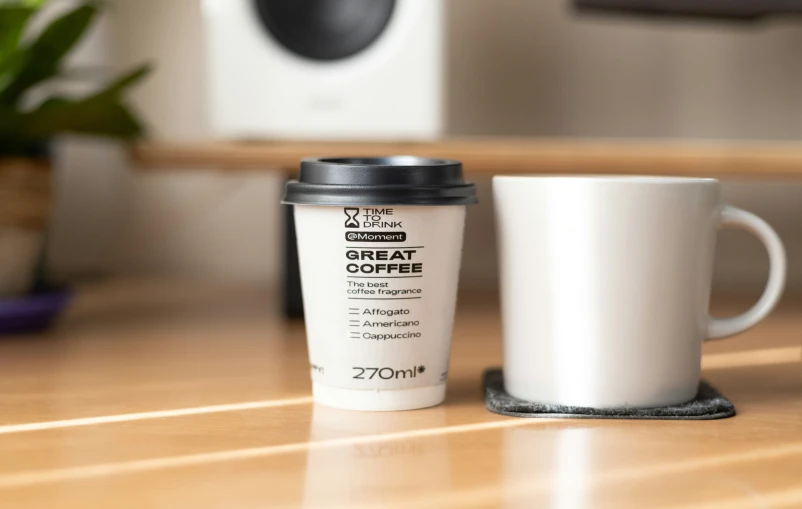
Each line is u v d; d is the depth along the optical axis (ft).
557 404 1.93
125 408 2.02
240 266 4.03
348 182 1.88
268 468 1.70
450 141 2.94
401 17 2.93
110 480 1.66
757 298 3.30
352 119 2.96
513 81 3.79
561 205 1.88
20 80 2.69
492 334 2.74
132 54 3.99
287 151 2.75
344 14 2.95
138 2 3.97
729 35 3.67
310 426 1.89
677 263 1.89
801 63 3.62
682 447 1.78
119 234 4.05
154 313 3.05
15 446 1.81
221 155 2.77
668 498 1.60
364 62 2.95
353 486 1.63
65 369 2.33
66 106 2.62
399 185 1.87
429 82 2.94
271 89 2.96
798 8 3.02
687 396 1.95
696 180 1.89
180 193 4.03
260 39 2.96
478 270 3.77
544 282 1.91
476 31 3.78
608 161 2.68
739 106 3.69
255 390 2.14
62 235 4.04
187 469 1.70
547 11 3.75
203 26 3.94
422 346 1.95
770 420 1.92
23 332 2.74
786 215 3.67
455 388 2.14
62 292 2.81
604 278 1.88
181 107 3.98
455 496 1.60
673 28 3.70
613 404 1.91
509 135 3.80
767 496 1.60
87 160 4.03
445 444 1.80
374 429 1.87
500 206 1.95
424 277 1.93
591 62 3.75
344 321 1.94
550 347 1.92
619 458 1.74
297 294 2.95
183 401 2.06
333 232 1.90
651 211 1.86
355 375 1.96
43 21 3.88
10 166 2.64
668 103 3.73
